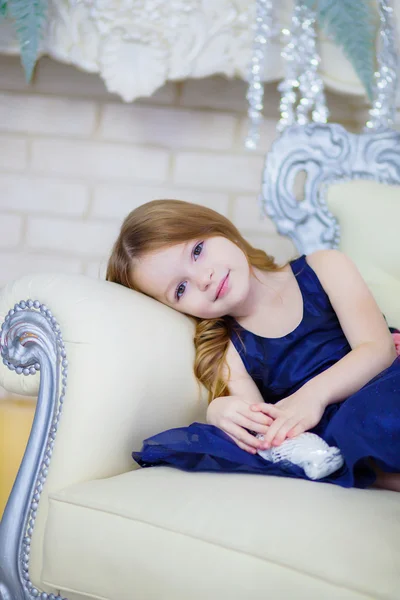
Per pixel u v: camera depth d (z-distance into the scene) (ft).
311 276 4.02
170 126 5.92
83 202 5.98
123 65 5.10
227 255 3.85
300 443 2.89
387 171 4.60
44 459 2.93
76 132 5.93
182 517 2.35
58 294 3.06
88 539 2.49
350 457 2.74
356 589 1.98
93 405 2.90
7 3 4.69
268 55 5.21
